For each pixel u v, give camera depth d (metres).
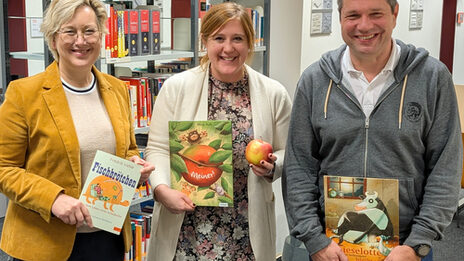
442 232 1.95
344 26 1.91
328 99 2.01
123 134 2.12
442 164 1.93
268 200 2.36
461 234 4.79
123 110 2.19
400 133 1.92
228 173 2.24
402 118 1.92
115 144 2.11
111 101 2.13
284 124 2.39
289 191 2.09
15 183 1.94
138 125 3.69
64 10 1.91
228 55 2.22
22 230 2.01
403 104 1.93
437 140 1.94
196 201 2.27
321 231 2.02
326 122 2.00
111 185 2.01
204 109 2.31
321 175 2.10
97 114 2.08
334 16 5.16
